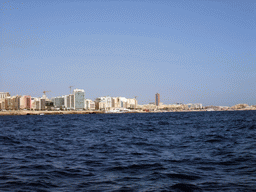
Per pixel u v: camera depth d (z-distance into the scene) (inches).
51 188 453.4
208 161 681.6
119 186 461.7
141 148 957.2
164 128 2108.8
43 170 597.3
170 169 592.1
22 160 729.6
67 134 1635.1
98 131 1871.3
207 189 436.8
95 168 615.5
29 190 442.0
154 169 594.9
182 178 511.2
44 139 1321.4
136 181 495.5
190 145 1021.8
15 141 1229.7
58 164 667.4
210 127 2113.7
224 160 688.4
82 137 1422.2
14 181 498.0
